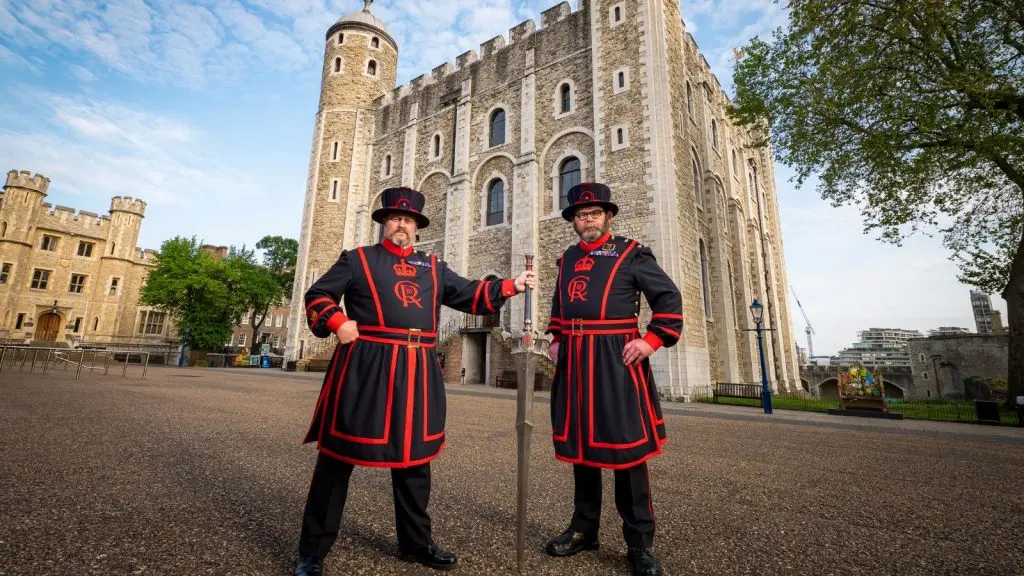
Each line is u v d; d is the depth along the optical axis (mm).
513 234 18406
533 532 2584
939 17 10992
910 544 2521
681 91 17859
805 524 2824
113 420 5602
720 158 22016
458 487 3428
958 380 28453
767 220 29625
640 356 2287
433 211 22719
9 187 33281
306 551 1936
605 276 2521
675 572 2123
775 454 5180
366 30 29219
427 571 2049
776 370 24016
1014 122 11672
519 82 20391
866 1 11797
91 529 2309
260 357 31000
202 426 5508
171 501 2803
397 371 2139
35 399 7156
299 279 26016
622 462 2166
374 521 2676
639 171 15492
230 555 2104
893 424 8906
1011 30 11125
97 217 37000
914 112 11953
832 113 13070
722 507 3146
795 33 13211
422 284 2359
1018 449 6008
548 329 2725
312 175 27453
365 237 25625
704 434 6695
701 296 16172
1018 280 12062
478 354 19000
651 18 16359
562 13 19469
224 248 43625
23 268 33062
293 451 4336
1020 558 2340
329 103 28031
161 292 28906
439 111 23734
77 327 35281
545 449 4945
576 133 17891
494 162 20594
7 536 2150
